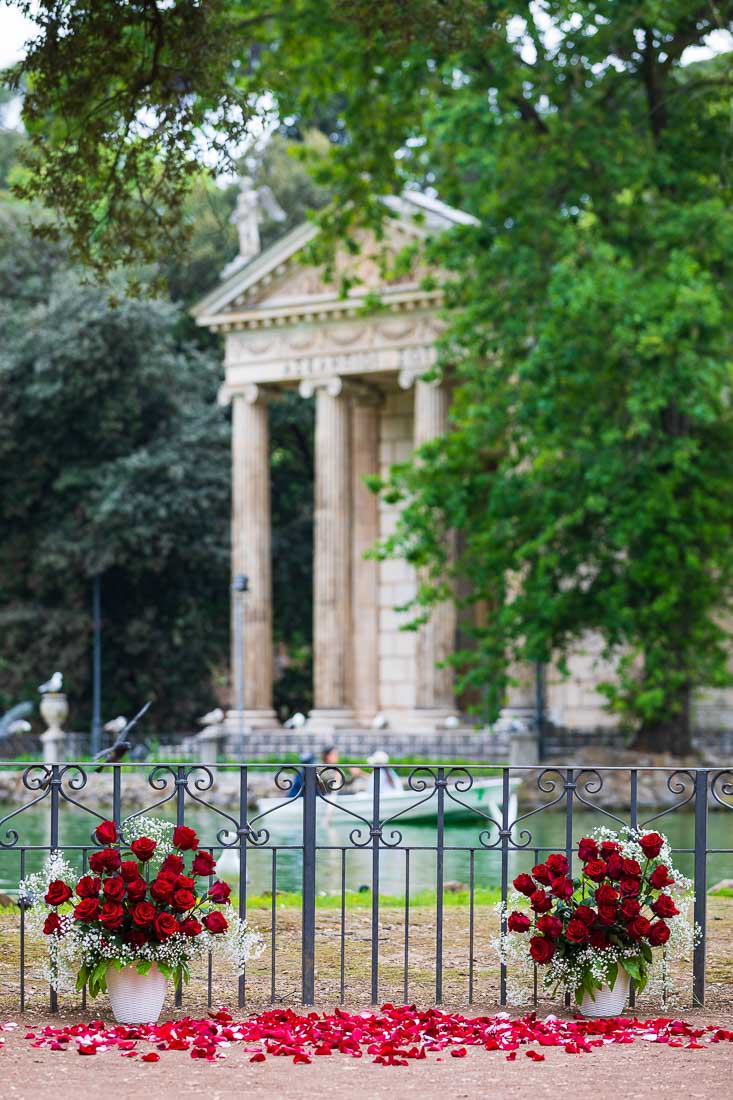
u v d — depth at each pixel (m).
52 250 75.81
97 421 72.81
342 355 67.44
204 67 22.19
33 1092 9.24
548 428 45.41
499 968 14.74
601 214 45.03
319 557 67.94
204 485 74.81
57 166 23.02
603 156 42.38
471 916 12.84
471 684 51.38
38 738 70.38
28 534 74.56
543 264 44.81
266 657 69.81
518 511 47.78
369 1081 9.68
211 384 80.19
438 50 25.39
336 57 33.59
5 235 74.69
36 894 12.37
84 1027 11.32
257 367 69.62
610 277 41.44
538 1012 12.43
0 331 72.62
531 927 12.43
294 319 68.06
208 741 59.81
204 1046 10.63
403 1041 10.95
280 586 83.62
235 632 69.19
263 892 23.52
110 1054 10.51
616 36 39.00
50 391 69.75
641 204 43.88
